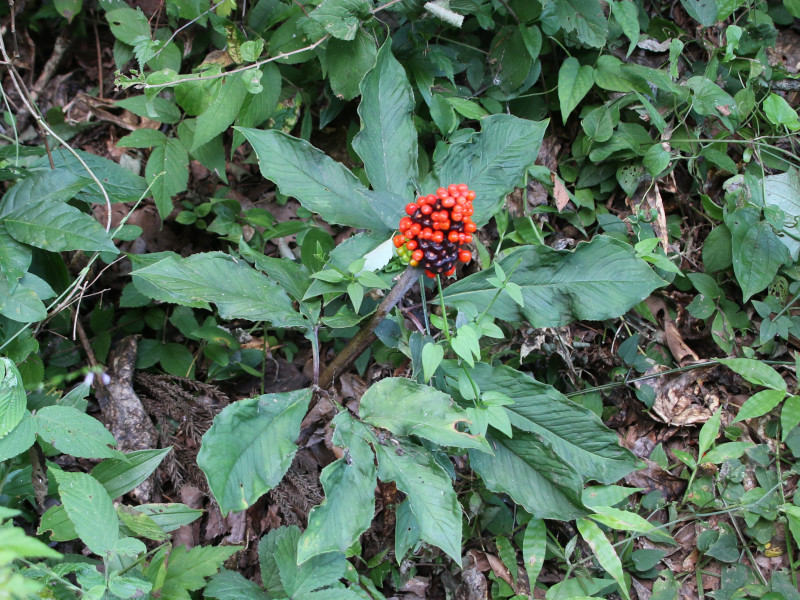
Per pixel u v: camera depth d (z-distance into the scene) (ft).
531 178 3.32
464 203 2.29
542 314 2.56
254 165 3.60
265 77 3.07
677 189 3.36
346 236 3.36
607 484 2.58
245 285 2.47
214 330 3.08
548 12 3.11
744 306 3.22
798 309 3.18
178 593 2.38
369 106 2.57
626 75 3.16
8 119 3.22
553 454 2.50
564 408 2.54
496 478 2.55
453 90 3.29
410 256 2.40
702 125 3.34
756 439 3.03
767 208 3.09
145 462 2.52
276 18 3.15
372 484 2.27
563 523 2.93
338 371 2.65
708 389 3.13
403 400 2.34
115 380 3.04
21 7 3.58
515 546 2.94
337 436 2.30
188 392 3.04
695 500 2.93
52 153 3.01
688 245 3.31
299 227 3.23
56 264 2.94
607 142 3.26
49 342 3.08
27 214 2.67
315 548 2.18
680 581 2.86
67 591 2.23
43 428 2.31
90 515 2.17
